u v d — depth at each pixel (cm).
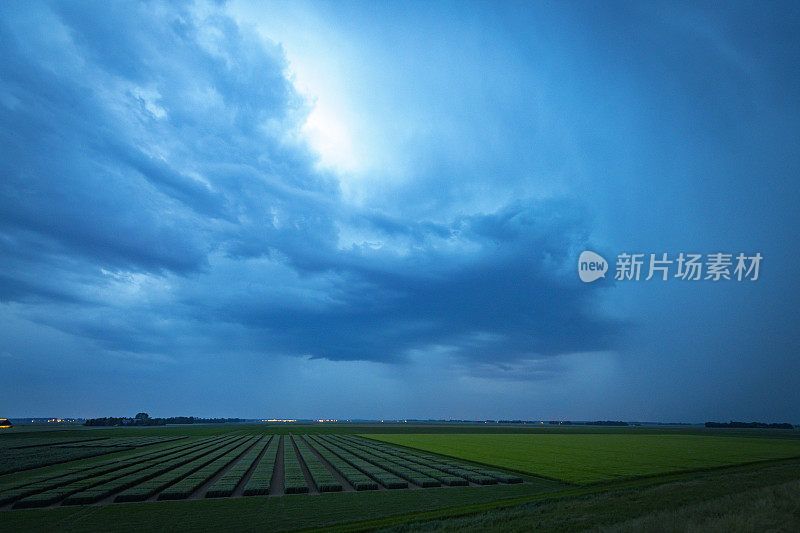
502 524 2675
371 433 16325
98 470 5331
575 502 3359
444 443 10669
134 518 3256
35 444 10375
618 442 11081
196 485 4375
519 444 10338
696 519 2223
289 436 13912
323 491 4272
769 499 2670
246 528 2997
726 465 5888
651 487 4066
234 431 18438
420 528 2817
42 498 3703
